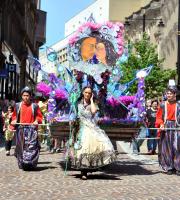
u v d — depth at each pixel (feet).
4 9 162.20
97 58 39.34
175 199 26.73
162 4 180.96
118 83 40.45
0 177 34.24
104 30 39.42
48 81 40.52
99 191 28.99
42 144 66.95
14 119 39.93
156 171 39.40
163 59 156.76
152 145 56.75
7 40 169.78
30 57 41.50
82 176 34.04
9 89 166.50
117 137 37.68
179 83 126.82
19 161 39.06
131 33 219.41
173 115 38.19
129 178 34.99
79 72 39.32
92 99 34.78
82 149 33.71
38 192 28.27
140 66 146.30
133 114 39.68
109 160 33.88
